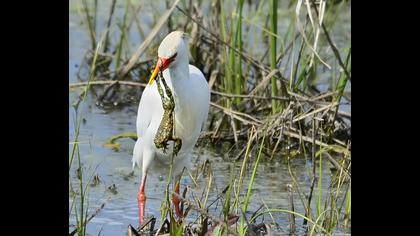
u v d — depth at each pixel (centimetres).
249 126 1375
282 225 1045
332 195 1027
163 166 1142
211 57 1595
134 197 1157
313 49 1133
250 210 1087
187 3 1745
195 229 959
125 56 1686
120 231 1032
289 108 1309
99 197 1144
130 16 1906
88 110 1522
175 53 1050
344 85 1311
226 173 1235
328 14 1691
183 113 1098
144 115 1124
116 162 1285
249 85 1569
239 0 1398
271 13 1344
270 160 1291
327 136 1337
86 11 1744
